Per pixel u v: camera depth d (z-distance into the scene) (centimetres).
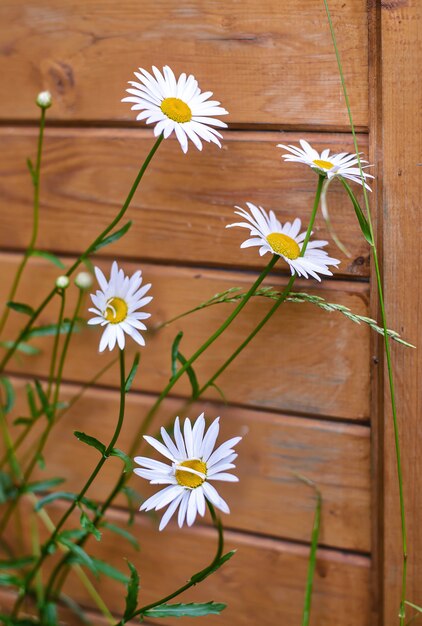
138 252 81
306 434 79
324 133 76
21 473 87
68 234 83
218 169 78
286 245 73
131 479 84
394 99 74
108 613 84
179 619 84
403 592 74
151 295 81
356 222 76
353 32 74
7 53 82
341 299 77
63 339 84
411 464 76
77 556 81
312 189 77
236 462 81
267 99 77
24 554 88
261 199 78
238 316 79
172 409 82
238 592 82
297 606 81
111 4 79
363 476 78
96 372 84
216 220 79
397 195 74
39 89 82
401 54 73
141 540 84
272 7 76
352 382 77
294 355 78
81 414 85
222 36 77
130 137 80
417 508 77
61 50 81
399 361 76
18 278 82
